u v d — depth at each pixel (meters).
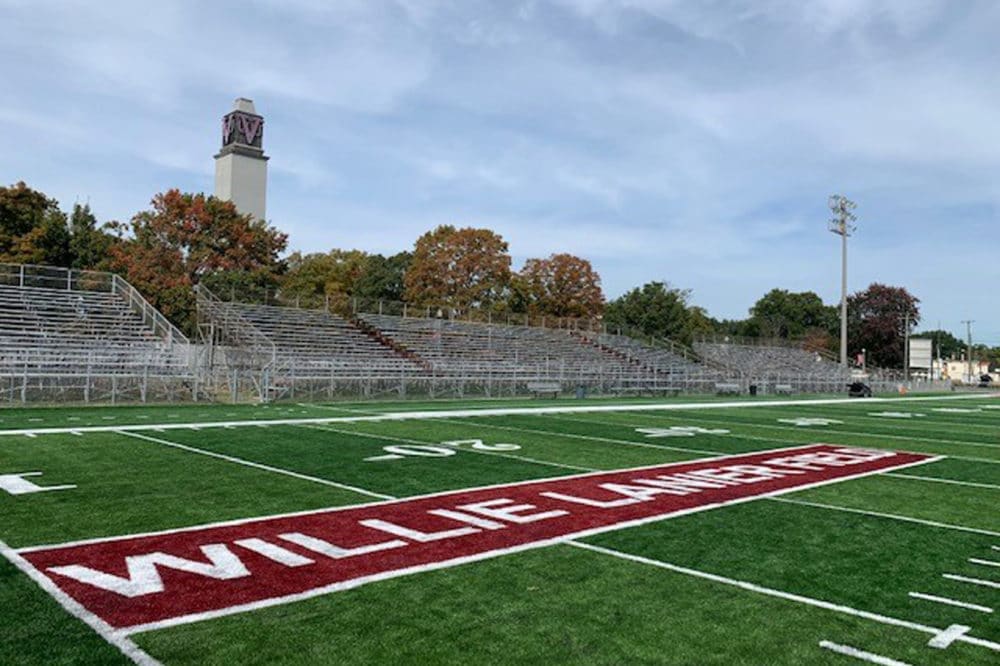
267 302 34.16
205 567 6.36
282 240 51.41
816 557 7.12
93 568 6.27
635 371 42.41
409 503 9.13
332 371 28.34
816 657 4.72
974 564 7.01
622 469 12.26
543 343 42.47
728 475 11.96
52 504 8.64
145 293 38.78
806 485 11.23
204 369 25.12
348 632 4.96
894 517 9.11
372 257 60.06
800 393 49.03
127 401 23.36
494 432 17.33
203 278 43.56
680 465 12.91
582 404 28.91
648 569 6.57
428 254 55.41
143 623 5.06
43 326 26.67
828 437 18.55
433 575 6.25
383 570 6.36
